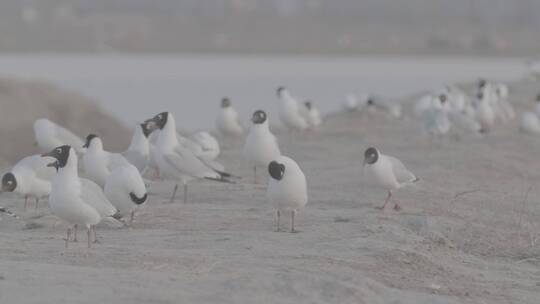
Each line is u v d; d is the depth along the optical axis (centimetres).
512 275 1292
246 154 1872
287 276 1085
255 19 16975
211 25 16438
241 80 7312
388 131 2784
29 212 1608
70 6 16875
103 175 1609
